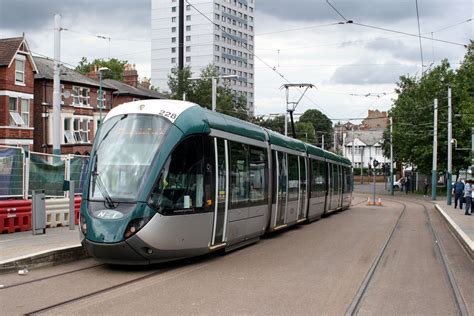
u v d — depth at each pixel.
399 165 84.31
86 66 93.00
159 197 10.90
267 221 16.73
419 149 58.59
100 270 11.18
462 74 26.80
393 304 8.72
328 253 14.32
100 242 10.61
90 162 11.49
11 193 16.38
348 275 11.09
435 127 50.22
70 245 12.62
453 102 57.09
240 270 11.46
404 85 64.12
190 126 11.85
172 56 135.50
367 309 8.34
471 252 14.45
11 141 44.38
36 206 15.18
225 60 134.88
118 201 10.80
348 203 35.09
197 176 11.91
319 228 21.59
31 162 17.33
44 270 11.12
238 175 14.03
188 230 11.53
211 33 130.38
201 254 12.34
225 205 13.12
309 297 8.98
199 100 67.81
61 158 18.84
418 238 18.95
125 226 10.55
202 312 7.83
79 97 53.06
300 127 103.06
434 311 8.32
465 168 58.53
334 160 29.02
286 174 18.75
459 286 10.43
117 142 11.47
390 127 68.44
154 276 10.63
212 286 9.72
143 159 11.11
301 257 13.50
